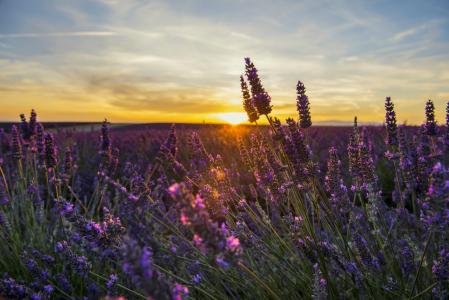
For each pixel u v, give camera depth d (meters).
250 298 1.95
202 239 0.88
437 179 1.31
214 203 2.04
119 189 2.49
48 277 2.09
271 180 2.05
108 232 1.69
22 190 4.20
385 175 5.64
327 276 1.76
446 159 3.73
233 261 0.92
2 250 2.94
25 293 1.66
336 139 8.20
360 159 2.07
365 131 4.59
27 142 4.39
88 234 1.66
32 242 3.12
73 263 1.89
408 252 2.05
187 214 0.86
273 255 2.13
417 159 2.10
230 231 1.94
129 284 2.18
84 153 9.26
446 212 1.31
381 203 2.72
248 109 2.09
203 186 2.19
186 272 2.25
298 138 1.91
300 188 2.06
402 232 2.76
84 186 6.42
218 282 2.18
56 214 4.09
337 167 2.06
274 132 1.96
